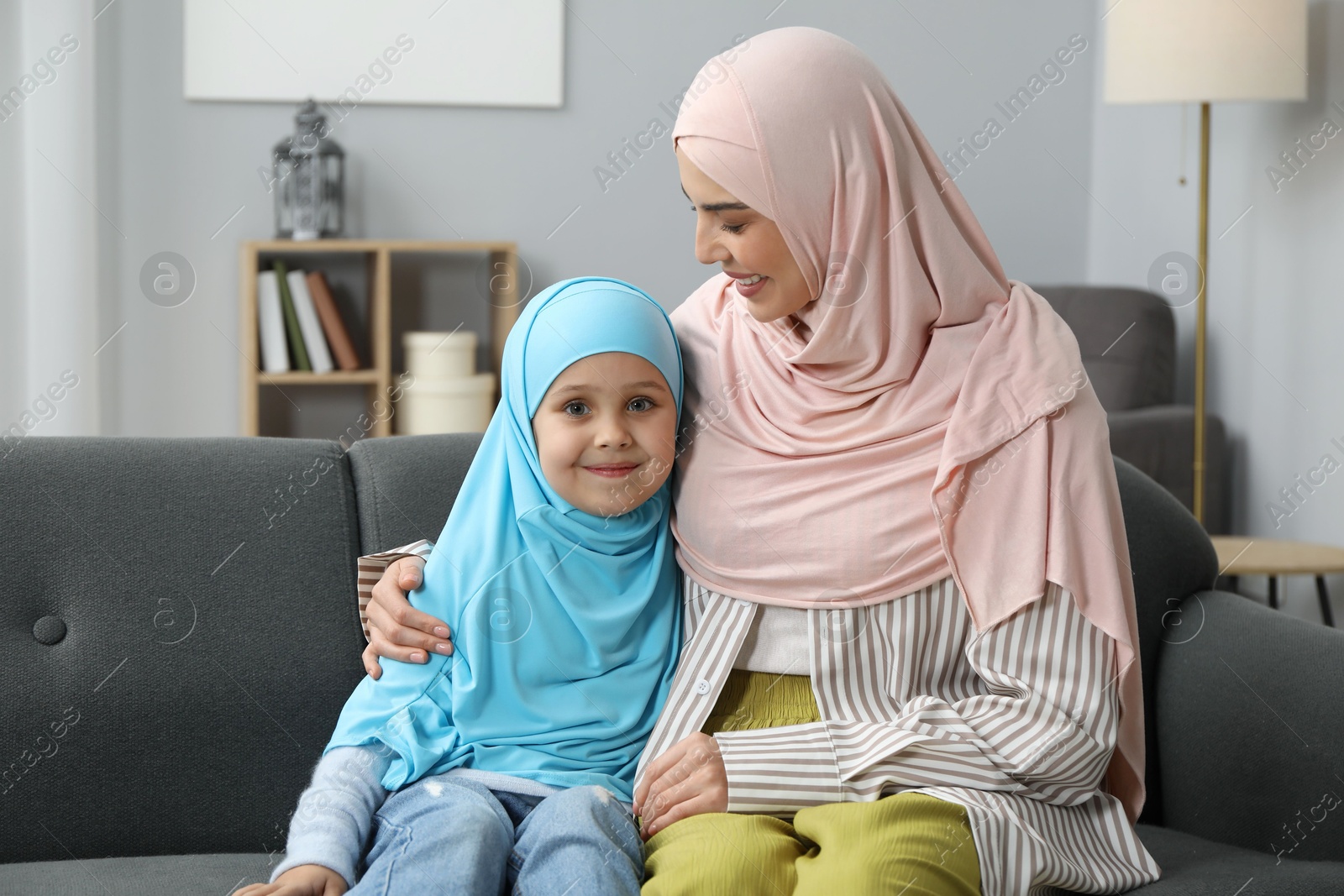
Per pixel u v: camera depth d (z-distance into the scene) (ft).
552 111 11.64
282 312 10.93
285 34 11.10
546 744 3.79
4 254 10.36
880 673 3.81
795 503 3.89
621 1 11.60
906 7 11.93
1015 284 4.15
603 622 3.86
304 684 4.17
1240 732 4.24
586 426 3.76
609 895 3.11
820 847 3.29
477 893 3.15
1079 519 3.75
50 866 3.77
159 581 4.12
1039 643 3.70
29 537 4.05
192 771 4.06
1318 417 9.43
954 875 3.16
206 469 4.31
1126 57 9.32
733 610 3.93
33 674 3.96
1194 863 3.80
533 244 11.76
